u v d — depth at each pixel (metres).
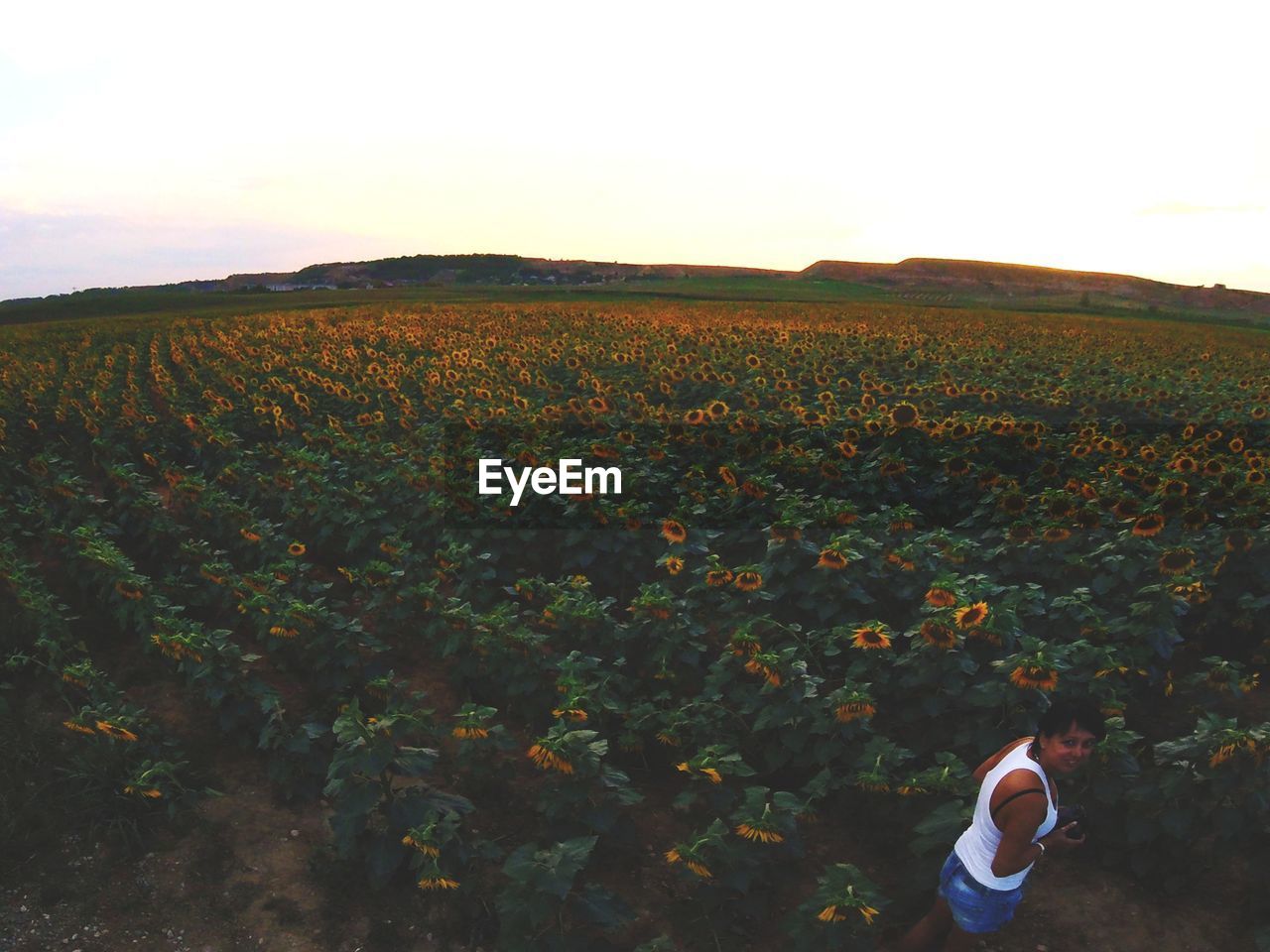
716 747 5.16
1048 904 5.05
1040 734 3.84
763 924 4.91
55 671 6.96
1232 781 4.57
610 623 6.91
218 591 8.30
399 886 5.19
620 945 4.76
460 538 9.22
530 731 6.66
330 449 13.52
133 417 15.88
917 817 5.27
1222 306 184.25
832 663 7.02
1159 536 8.03
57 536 9.18
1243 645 7.83
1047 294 193.88
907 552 7.32
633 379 19.14
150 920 4.97
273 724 6.00
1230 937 4.80
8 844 5.36
